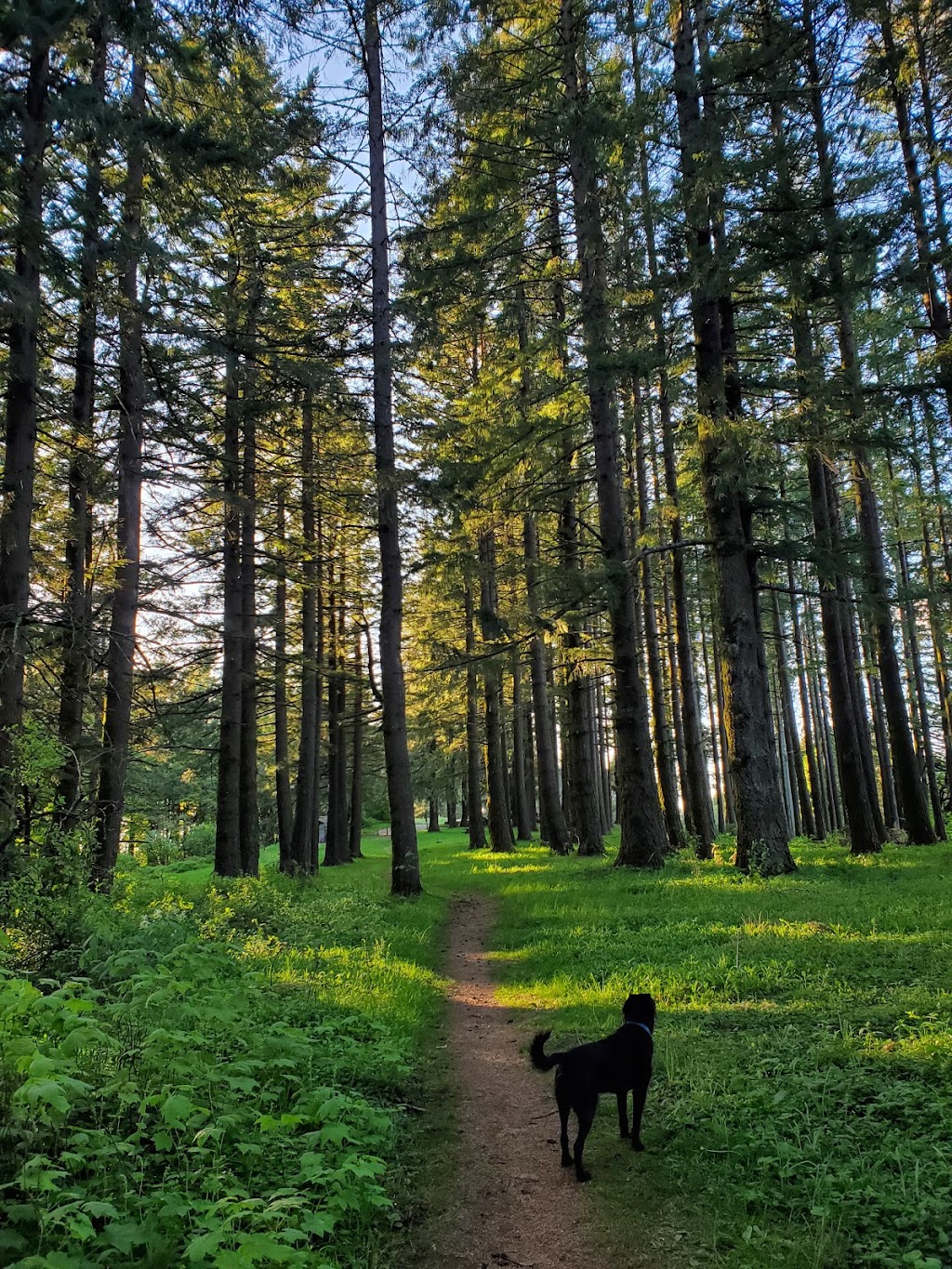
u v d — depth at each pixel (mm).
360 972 8750
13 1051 3744
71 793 10250
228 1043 5691
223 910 11414
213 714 20328
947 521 25797
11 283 8461
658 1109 5469
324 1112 4203
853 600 14633
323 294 18234
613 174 14711
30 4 8398
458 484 15742
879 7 11359
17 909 6980
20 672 9023
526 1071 6586
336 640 26422
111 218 9875
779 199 12742
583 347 14688
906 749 18719
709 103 13742
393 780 15812
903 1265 3463
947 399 12805
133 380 12672
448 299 15906
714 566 15961
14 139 8531
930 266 11766
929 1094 4914
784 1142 4551
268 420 17750
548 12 15906
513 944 11680
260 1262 3336
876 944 8492
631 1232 4094
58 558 14070
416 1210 4434
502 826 28203
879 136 14727
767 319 17094
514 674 32906
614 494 16703
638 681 17031
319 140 15320
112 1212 3006
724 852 17391
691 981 8070
